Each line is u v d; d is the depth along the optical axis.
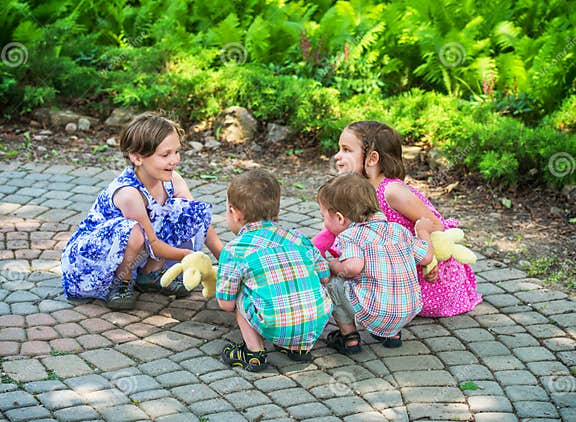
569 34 7.14
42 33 7.79
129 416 3.18
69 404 3.24
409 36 8.04
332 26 8.13
